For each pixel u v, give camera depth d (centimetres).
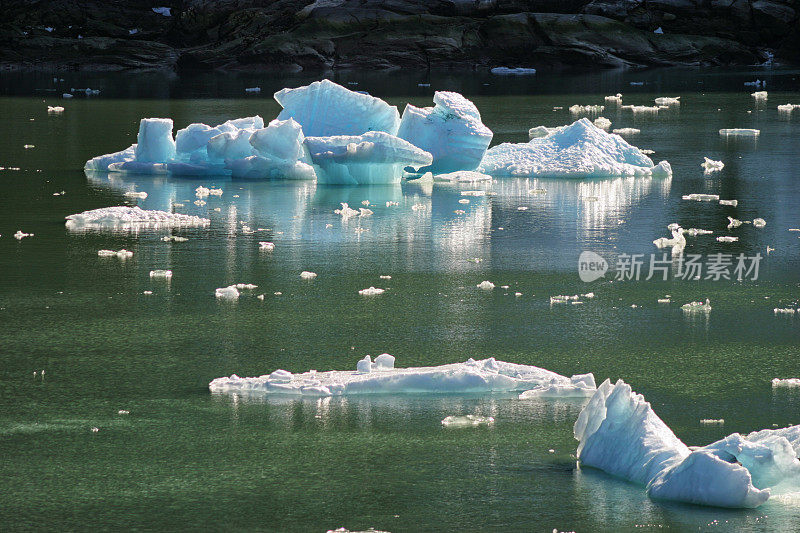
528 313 3381
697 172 6334
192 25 16250
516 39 15525
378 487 2142
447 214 5044
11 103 10569
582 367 2866
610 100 10762
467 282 3772
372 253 4212
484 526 1977
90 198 5450
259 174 6212
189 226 4747
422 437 2398
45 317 3316
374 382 2703
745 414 2517
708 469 2061
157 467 2234
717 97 10981
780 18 15475
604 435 2255
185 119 9044
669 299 3556
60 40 15688
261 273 3884
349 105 6247
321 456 2294
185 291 3628
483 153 6191
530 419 2509
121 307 3428
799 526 1959
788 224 4762
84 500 2084
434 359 2922
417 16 15775
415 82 13088
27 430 2431
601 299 3553
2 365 2870
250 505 2062
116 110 9869
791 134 8044
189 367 2862
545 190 5734
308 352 2988
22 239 4450
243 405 2595
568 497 2094
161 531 1959
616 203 5331
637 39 15438
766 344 3058
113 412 2544
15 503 2070
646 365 2883
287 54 15288
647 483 2138
